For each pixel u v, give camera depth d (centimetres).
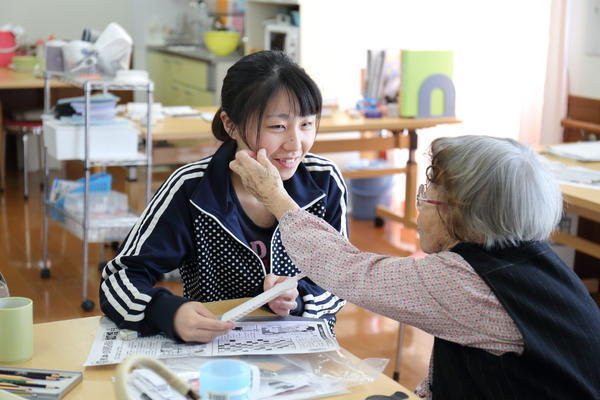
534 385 128
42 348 152
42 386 133
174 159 403
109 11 762
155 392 131
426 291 132
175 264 175
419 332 362
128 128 372
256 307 156
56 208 395
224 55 658
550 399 127
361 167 524
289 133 162
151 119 393
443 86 458
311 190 181
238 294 182
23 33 671
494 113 480
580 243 326
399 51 467
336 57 537
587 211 322
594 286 391
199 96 672
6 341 144
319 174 186
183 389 104
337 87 539
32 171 670
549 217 133
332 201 187
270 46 570
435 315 132
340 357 151
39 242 478
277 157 165
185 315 153
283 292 167
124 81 364
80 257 454
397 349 315
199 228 175
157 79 764
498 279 129
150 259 169
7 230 501
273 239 179
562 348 127
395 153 565
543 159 137
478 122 491
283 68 160
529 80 454
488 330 129
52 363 146
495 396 130
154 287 170
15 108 656
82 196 383
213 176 175
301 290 179
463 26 491
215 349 150
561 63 443
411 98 454
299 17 538
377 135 550
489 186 130
